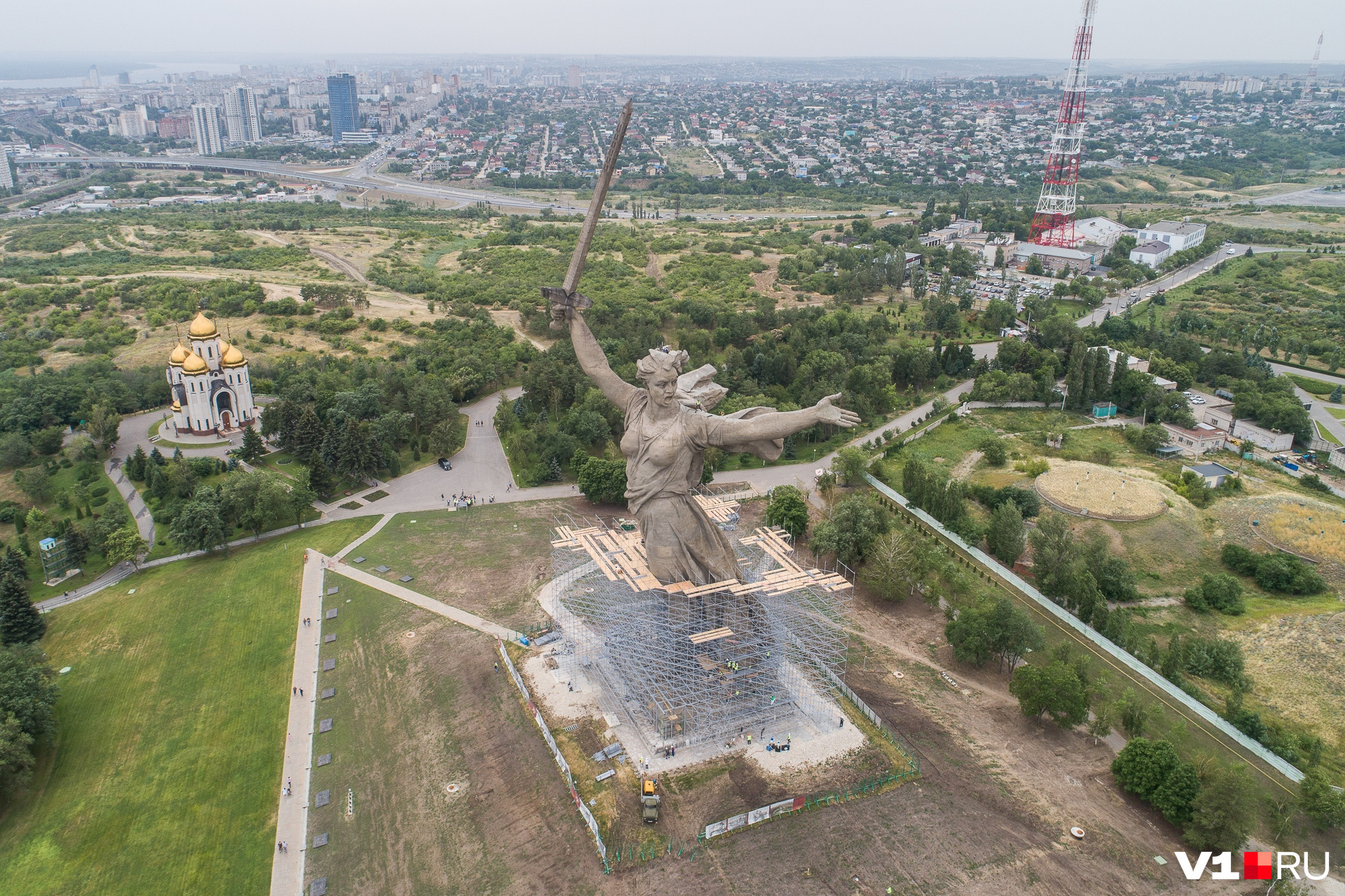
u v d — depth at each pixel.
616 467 154.62
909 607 126.50
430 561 137.88
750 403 189.00
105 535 138.00
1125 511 147.88
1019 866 81.75
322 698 106.62
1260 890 80.00
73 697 107.12
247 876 82.50
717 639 96.56
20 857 85.12
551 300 95.00
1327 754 98.19
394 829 87.31
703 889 79.31
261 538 147.00
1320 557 135.00
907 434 191.88
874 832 85.44
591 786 90.88
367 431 171.00
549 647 114.12
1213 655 111.44
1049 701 96.81
